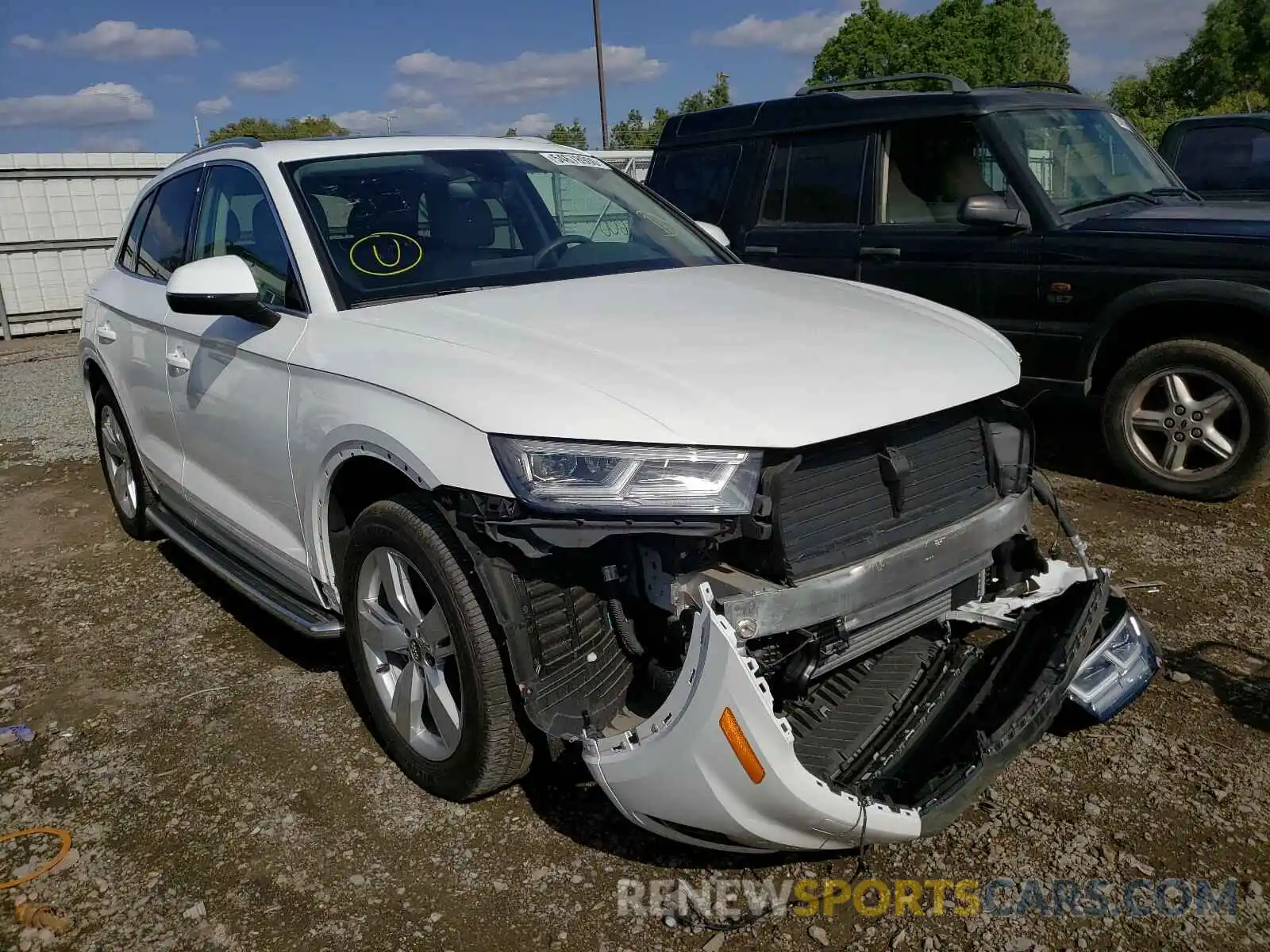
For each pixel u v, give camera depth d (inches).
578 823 112.8
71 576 196.1
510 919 99.1
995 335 130.6
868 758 104.8
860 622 100.3
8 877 108.7
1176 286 194.7
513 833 111.6
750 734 86.5
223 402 141.7
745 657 87.2
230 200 152.4
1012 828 109.0
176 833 114.7
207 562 162.2
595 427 93.4
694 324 114.4
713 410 94.7
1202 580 167.2
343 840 111.9
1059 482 219.1
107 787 124.4
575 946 95.3
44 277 560.4
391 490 124.3
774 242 258.7
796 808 88.4
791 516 96.4
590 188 162.1
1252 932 93.7
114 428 206.4
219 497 153.2
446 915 100.0
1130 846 105.5
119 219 585.6
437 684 113.7
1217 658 141.5
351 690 145.5
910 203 236.4
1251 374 192.5
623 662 103.7
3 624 175.3
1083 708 115.6
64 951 97.6
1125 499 207.6
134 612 177.0
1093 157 232.7
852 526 101.7
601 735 97.4
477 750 108.0
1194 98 1679.4
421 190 144.0
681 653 97.7
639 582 100.1
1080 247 206.7
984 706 107.6
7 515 237.1
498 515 96.0
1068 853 104.9
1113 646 119.5
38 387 405.7
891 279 237.1
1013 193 217.9
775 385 99.9
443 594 106.2
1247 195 302.8
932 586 106.7
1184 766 118.0
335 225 135.1
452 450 99.6
